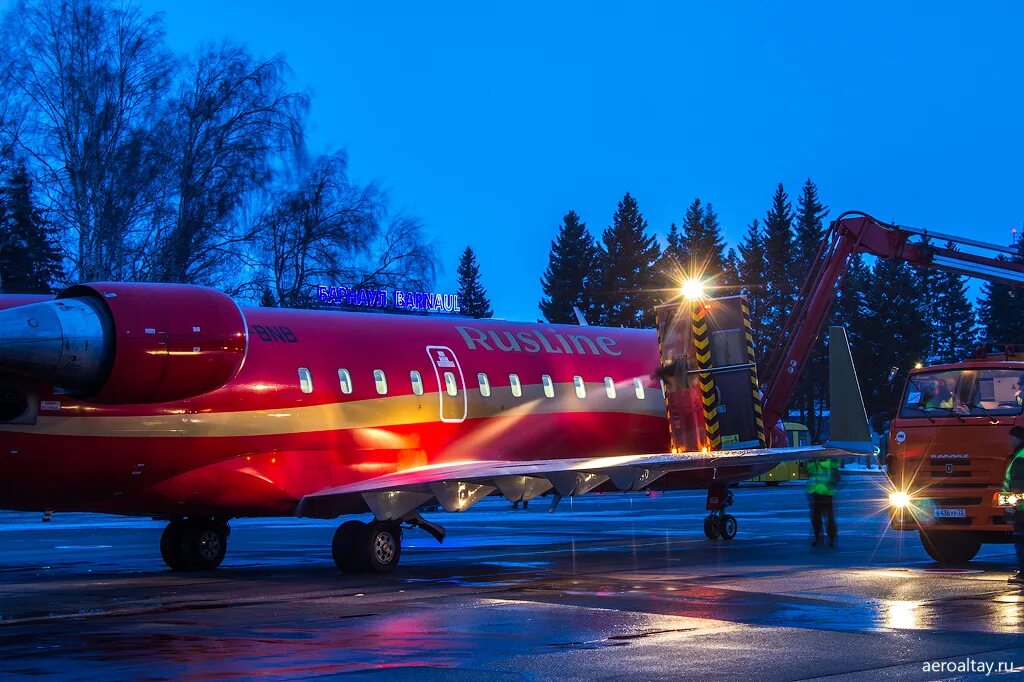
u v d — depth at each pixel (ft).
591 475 54.95
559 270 307.17
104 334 45.68
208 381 47.75
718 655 30.22
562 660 29.89
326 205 139.64
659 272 307.78
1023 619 36.27
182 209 129.08
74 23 126.11
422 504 53.26
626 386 73.10
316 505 54.65
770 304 307.58
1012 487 44.55
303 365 57.11
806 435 207.92
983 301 340.80
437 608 40.52
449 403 63.05
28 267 132.77
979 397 52.60
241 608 41.19
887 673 27.71
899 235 74.95
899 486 53.67
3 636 34.83
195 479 53.36
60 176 126.21
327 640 33.58
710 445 68.33
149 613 40.19
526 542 73.36
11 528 94.02
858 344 271.90
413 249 149.28
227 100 131.85
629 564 56.65
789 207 310.86
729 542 70.33
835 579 48.01
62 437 49.08
